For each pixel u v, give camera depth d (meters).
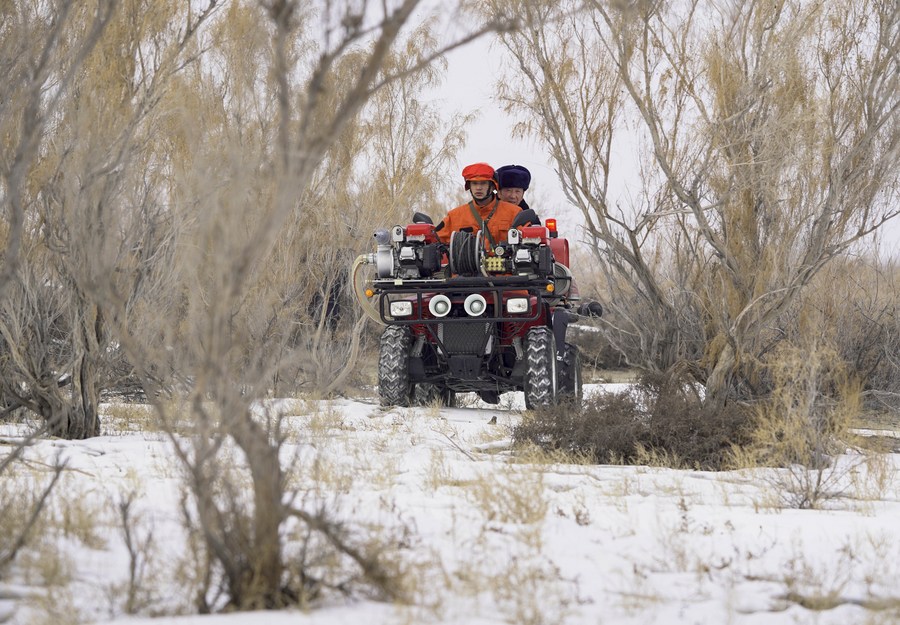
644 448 32.09
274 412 38.88
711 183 37.62
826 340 37.75
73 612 13.81
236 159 15.77
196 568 15.02
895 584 16.62
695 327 44.97
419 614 13.99
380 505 20.61
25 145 19.20
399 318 47.44
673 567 17.67
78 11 29.95
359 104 14.41
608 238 42.69
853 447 32.53
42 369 33.34
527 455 30.95
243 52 26.58
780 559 18.23
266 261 39.47
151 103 30.83
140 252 30.23
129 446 31.06
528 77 41.31
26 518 17.89
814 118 35.72
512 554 17.73
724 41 37.44
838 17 36.78
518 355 46.62
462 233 44.47
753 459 29.33
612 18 36.56
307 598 14.70
